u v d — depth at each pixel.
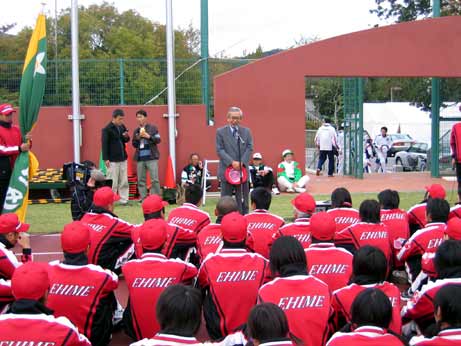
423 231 5.93
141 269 4.87
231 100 15.32
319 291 4.18
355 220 6.58
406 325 4.92
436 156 17.56
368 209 6.10
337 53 15.50
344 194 6.83
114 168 13.06
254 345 3.22
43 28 9.60
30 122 9.45
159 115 15.17
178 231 5.91
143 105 15.25
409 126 34.69
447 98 18.80
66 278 4.64
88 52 28.08
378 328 3.49
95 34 30.42
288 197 14.15
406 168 25.03
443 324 3.61
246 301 4.74
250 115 15.37
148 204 6.19
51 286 4.62
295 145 15.52
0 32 33.47
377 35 15.55
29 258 7.27
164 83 16.20
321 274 4.95
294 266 4.26
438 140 17.55
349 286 4.32
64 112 15.01
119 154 13.06
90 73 15.84
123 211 12.35
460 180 11.98
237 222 4.87
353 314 3.57
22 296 3.71
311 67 15.46
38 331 3.63
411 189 15.16
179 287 3.50
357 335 3.45
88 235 4.79
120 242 6.18
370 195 14.18
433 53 15.73
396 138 29.62
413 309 4.56
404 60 15.65
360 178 17.23
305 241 5.95
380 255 4.30
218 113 15.31
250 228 6.28
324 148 18.14
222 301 4.74
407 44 15.65
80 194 8.74
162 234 4.95
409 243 5.99
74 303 4.62
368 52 15.55
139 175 13.27
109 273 4.76
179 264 4.91
